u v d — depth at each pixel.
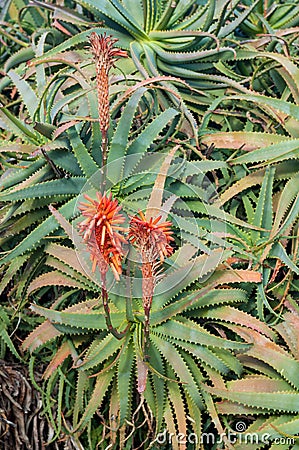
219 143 1.78
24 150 1.66
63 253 1.65
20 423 1.78
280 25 2.05
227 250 1.65
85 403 1.72
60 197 1.68
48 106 1.71
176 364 1.62
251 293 1.74
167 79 1.64
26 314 1.79
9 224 1.70
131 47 1.86
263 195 1.72
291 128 1.79
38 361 1.81
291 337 1.67
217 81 1.88
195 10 2.06
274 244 1.70
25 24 2.19
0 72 1.96
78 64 1.83
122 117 1.64
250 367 1.68
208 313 1.66
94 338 1.68
